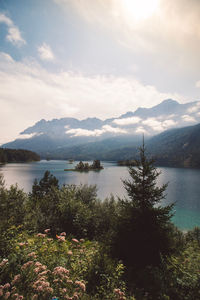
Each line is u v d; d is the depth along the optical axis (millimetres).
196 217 35938
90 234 11078
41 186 21312
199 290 5000
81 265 5387
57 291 3893
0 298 3355
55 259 5230
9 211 7188
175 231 11945
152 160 8094
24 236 6719
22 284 3826
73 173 130125
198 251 9188
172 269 6242
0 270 4039
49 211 11477
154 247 6934
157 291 5191
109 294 4488
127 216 7828
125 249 7148
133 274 6113
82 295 4160
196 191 67062
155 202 7953
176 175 126125
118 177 105375
